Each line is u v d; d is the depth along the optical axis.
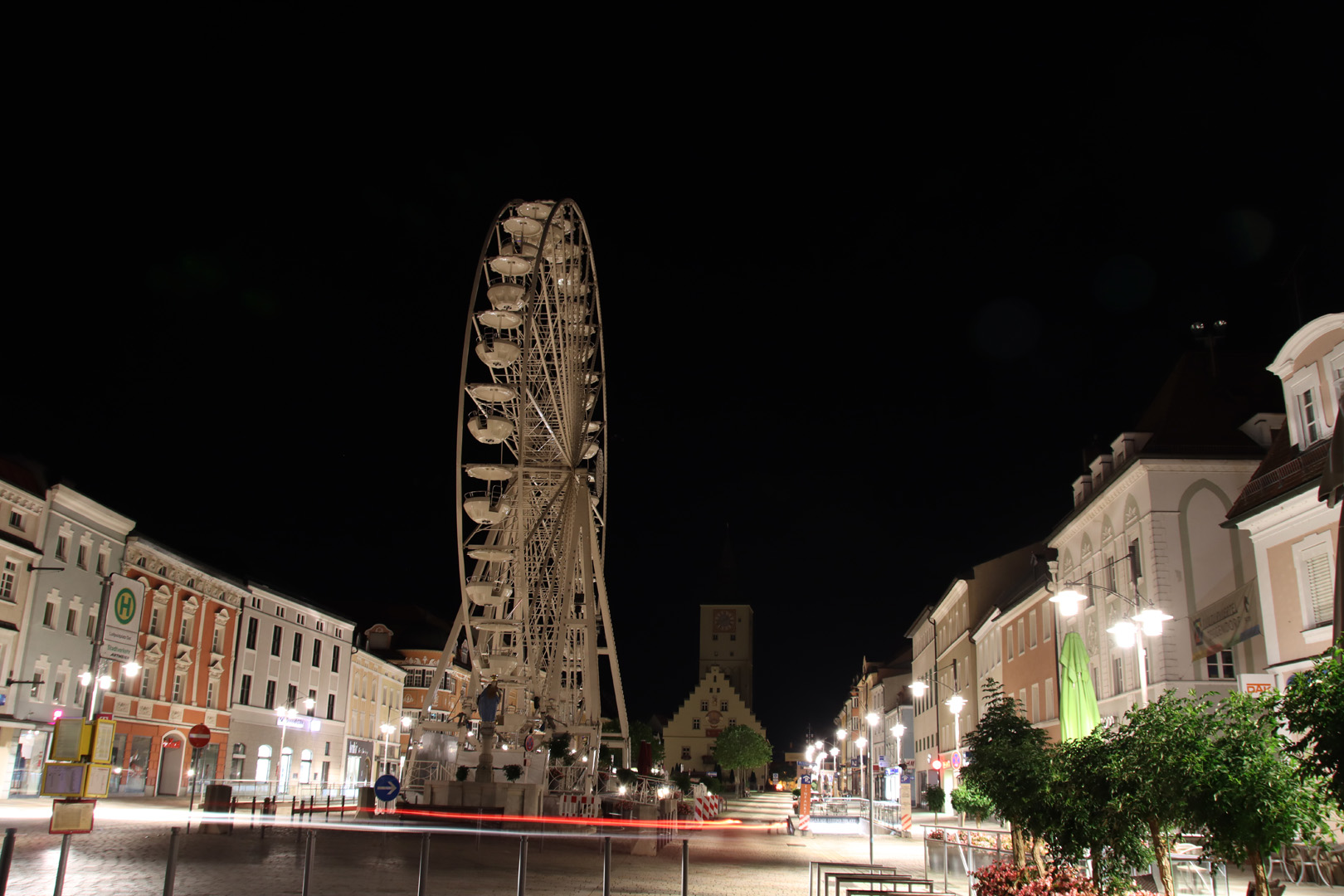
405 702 103.38
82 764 14.46
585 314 49.34
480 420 44.94
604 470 52.41
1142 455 39.19
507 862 23.86
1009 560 74.06
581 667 47.81
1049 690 52.31
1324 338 29.73
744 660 192.25
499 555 44.94
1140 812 13.03
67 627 52.03
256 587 71.75
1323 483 17.75
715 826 47.94
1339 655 9.95
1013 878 15.86
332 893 17.25
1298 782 11.13
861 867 20.22
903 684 120.69
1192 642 37.47
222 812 35.72
